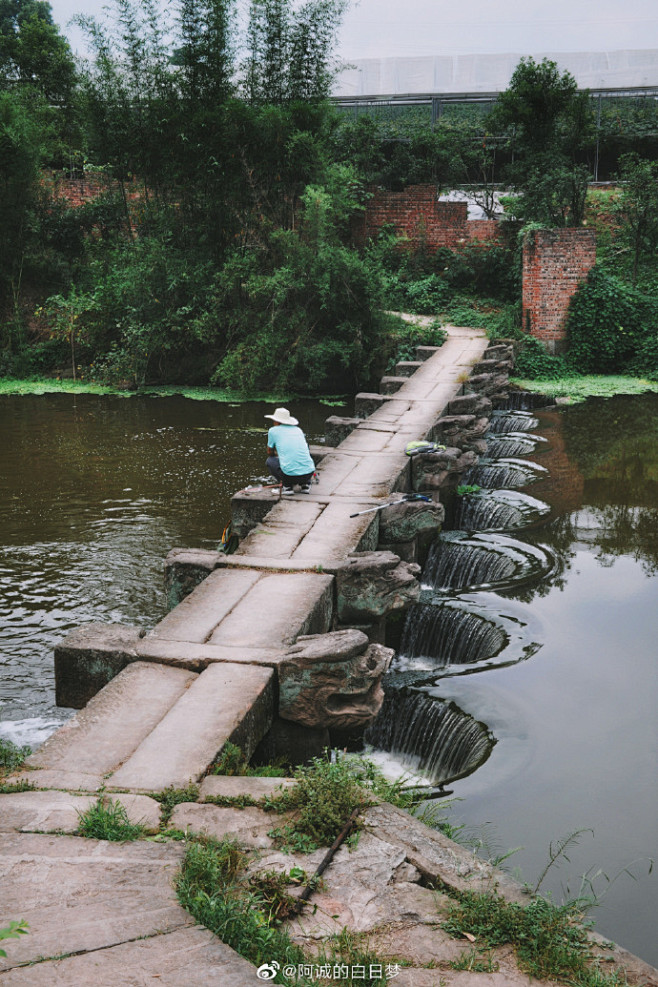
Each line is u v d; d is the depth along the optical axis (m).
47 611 9.16
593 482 13.30
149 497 12.86
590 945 3.54
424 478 11.73
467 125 28.97
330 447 13.43
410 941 3.45
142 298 21.50
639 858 5.17
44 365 23.09
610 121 29.19
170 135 21.36
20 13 39.31
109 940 3.14
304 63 22.44
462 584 10.40
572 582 9.55
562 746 6.39
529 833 5.41
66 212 24.34
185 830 4.12
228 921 3.31
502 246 25.50
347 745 7.20
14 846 3.90
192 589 8.01
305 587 7.42
